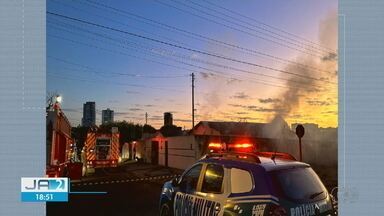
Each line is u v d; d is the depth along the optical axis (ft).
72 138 62.13
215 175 18.44
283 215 15.03
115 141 81.87
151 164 103.81
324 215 16.11
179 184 21.02
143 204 36.45
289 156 18.19
